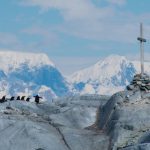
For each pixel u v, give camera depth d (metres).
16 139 86.81
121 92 96.75
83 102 103.69
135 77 97.94
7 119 90.25
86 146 88.31
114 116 91.75
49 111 102.94
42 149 86.06
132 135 87.12
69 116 97.12
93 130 93.50
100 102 102.62
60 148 87.00
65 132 90.25
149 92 94.94
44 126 91.31
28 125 88.88
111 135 88.94
